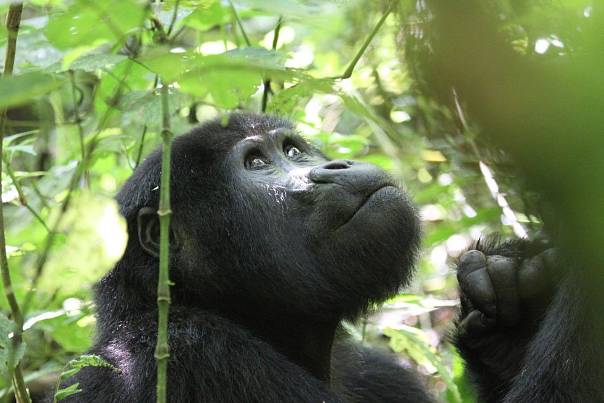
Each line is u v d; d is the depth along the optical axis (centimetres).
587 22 99
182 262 338
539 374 274
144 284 338
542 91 94
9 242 436
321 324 350
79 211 243
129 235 343
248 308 345
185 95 311
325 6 245
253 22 569
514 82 98
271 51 283
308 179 338
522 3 121
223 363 304
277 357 319
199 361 302
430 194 496
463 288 333
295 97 391
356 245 326
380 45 393
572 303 264
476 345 353
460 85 102
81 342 416
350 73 325
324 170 337
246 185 342
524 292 321
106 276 344
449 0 103
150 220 342
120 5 250
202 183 344
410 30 130
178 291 340
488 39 101
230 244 338
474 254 333
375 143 586
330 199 329
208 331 313
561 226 121
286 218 336
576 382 260
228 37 462
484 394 354
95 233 238
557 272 305
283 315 346
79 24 270
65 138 490
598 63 90
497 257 331
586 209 92
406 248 332
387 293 337
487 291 323
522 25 116
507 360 342
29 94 183
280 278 336
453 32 103
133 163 475
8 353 255
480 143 112
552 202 95
